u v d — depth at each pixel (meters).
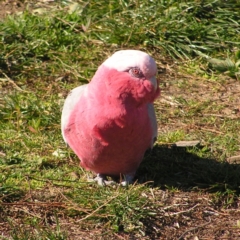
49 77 12.57
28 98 11.60
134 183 9.06
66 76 12.66
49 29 13.87
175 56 13.55
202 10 14.27
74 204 8.45
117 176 9.44
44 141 10.30
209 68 13.19
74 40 13.68
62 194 8.66
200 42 13.62
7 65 12.73
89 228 8.15
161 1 14.30
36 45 13.25
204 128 11.02
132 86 8.17
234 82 12.80
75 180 9.23
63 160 9.80
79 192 8.73
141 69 8.12
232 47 13.84
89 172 9.54
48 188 8.97
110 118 8.29
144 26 13.84
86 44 13.65
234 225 8.44
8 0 15.38
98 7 14.57
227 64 13.10
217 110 11.66
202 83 12.69
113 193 8.57
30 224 8.16
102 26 14.08
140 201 8.45
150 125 8.73
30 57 13.11
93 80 8.51
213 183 9.30
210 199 8.93
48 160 9.73
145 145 8.85
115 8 14.43
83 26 13.70
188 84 12.62
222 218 8.59
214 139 10.58
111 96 8.24
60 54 13.22
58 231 7.78
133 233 8.10
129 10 14.16
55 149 10.09
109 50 13.52
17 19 14.03
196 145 10.30
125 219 8.20
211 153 10.16
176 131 10.83
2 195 8.58
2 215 8.30
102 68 8.39
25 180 9.15
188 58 13.39
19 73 12.65
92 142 8.55
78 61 13.12
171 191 9.07
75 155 9.96
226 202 8.91
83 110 8.50
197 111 11.60
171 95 12.16
